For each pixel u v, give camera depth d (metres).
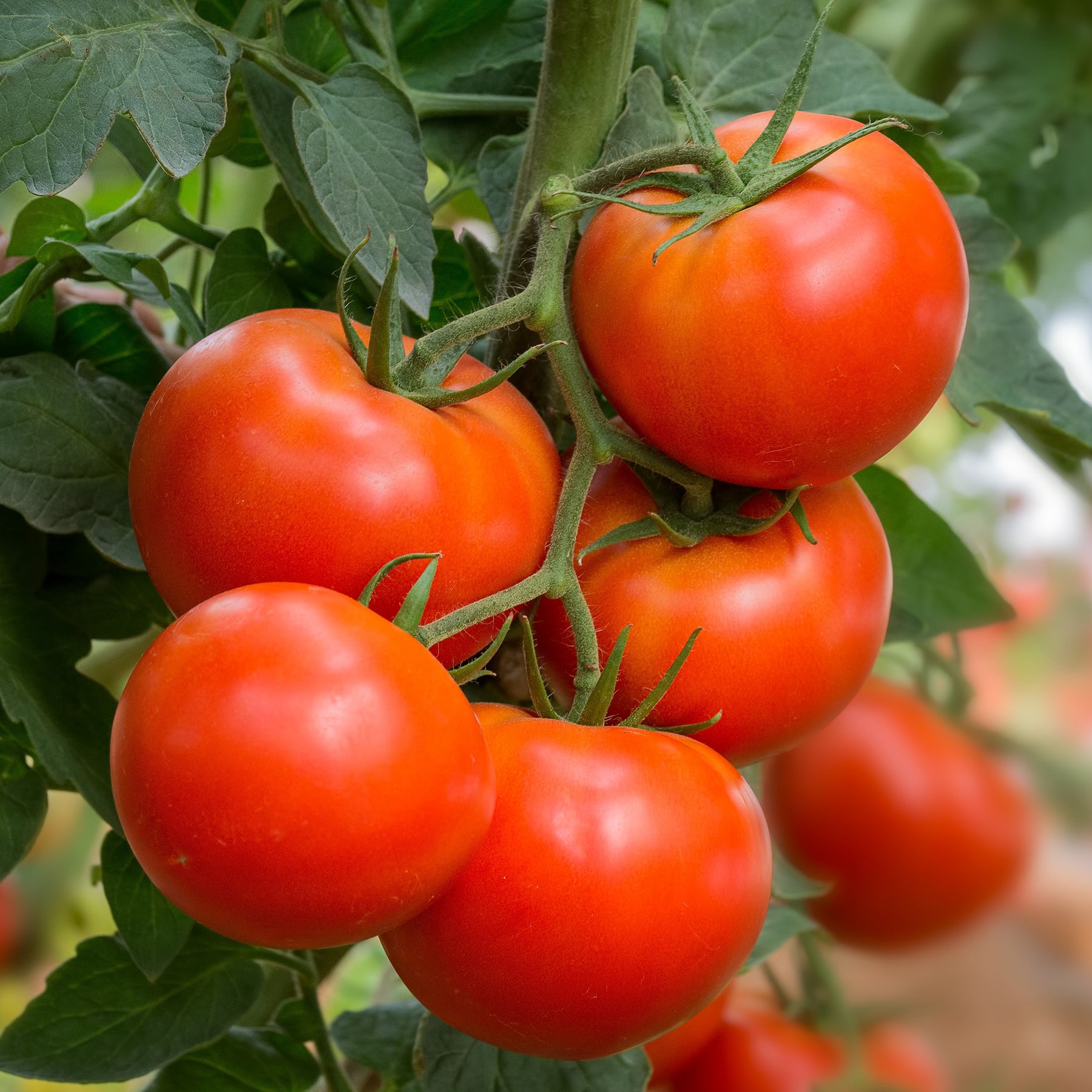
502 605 0.43
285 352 0.44
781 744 0.47
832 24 0.76
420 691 0.40
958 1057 0.68
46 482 0.48
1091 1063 0.67
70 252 0.48
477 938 0.42
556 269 0.44
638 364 0.44
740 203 0.43
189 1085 0.54
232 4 0.52
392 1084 0.55
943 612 0.57
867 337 0.43
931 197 0.44
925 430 1.06
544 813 0.42
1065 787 0.66
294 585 0.41
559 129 0.48
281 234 0.53
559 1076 0.52
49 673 0.49
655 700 0.44
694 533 0.46
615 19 0.47
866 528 0.47
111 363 0.53
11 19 0.44
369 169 0.47
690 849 0.42
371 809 0.39
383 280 0.46
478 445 0.44
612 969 0.42
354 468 0.42
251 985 0.53
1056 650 0.77
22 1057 0.51
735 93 0.53
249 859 0.39
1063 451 0.53
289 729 0.39
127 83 0.44
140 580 0.54
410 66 0.55
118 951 0.52
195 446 0.43
